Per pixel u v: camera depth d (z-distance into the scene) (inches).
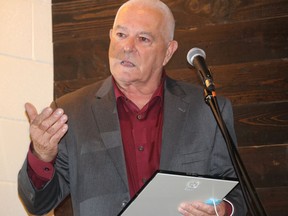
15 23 159.2
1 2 158.1
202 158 112.8
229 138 94.0
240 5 155.9
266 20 154.0
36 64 161.3
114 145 112.0
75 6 167.0
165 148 112.7
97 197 109.0
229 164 114.7
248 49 153.6
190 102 118.6
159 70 119.0
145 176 111.7
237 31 154.9
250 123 149.9
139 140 114.7
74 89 163.0
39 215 113.0
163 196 94.3
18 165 153.1
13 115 154.8
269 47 152.6
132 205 95.1
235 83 152.5
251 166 148.1
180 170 111.1
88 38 165.0
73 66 164.4
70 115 116.1
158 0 121.8
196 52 108.7
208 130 115.6
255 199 87.1
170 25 121.7
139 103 118.8
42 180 106.4
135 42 115.6
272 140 148.3
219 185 94.3
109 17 165.0
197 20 157.8
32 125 100.1
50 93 162.4
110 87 119.5
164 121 115.6
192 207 97.7
